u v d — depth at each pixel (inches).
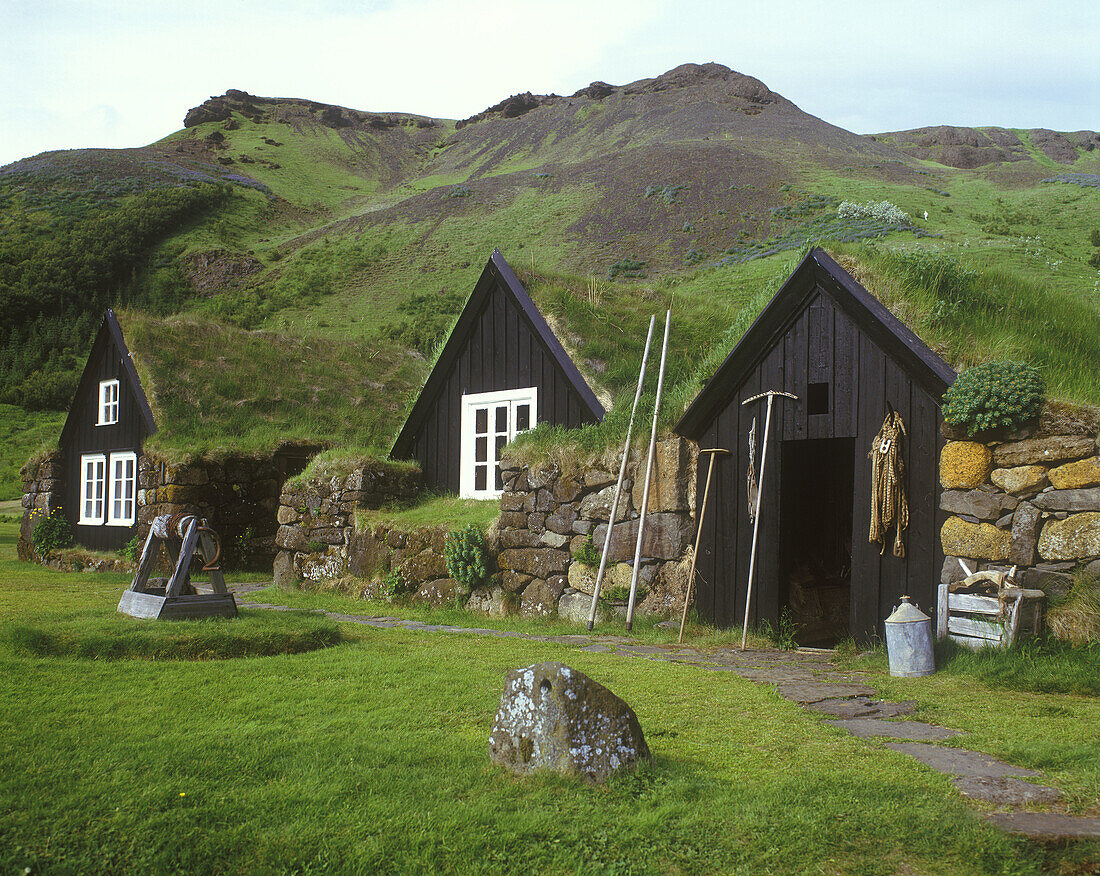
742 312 426.0
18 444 1845.5
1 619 330.6
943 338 323.9
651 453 366.6
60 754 159.3
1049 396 280.8
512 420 510.3
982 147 5669.3
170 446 630.5
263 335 822.5
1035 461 271.1
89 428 765.3
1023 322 370.6
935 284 362.3
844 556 446.6
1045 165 4795.8
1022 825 130.6
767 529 350.9
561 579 399.9
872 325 323.6
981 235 1991.9
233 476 643.5
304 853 120.6
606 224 2837.1
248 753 161.5
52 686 212.5
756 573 351.9
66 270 2915.8
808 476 438.9
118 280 2999.5
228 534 640.4
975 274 398.9
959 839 125.6
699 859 121.8
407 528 464.4
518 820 131.3
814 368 343.9
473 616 410.9
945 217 2317.9
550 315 506.6
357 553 494.0
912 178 3184.1
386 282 2731.3
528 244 2842.0
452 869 117.7
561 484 407.2
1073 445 263.6
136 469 689.6
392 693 214.5
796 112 5703.7
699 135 4685.0
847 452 451.8
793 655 308.3
